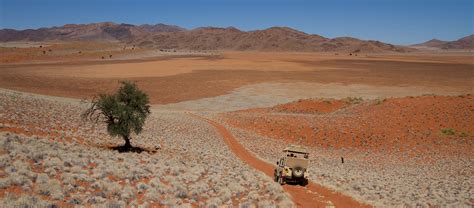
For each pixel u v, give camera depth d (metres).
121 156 24.83
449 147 48.31
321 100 78.81
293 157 24.20
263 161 37.56
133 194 15.45
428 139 50.94
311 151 48.16
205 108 86.06
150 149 34.56
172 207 14.57
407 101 64.56
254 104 92.19
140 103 34.44
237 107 88.00
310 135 54.31
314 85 125.81
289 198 19.22
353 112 64.75
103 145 33.28
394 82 134.38
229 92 110.00
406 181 31.11
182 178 20.78
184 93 106.50
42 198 12.81
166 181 19.70
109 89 106.12
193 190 17.75
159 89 111.62
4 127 27.94
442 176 35.69
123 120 33.28
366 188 24.47
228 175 24.20
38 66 164.50
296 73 163.62
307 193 21.70
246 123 61.97
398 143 50.47
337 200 20.56
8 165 15.55
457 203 21.48
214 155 35.66
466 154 45.94
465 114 56.53
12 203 11.05
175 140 43.41
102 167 19.25
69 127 36.97
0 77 115.19
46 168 16.64
